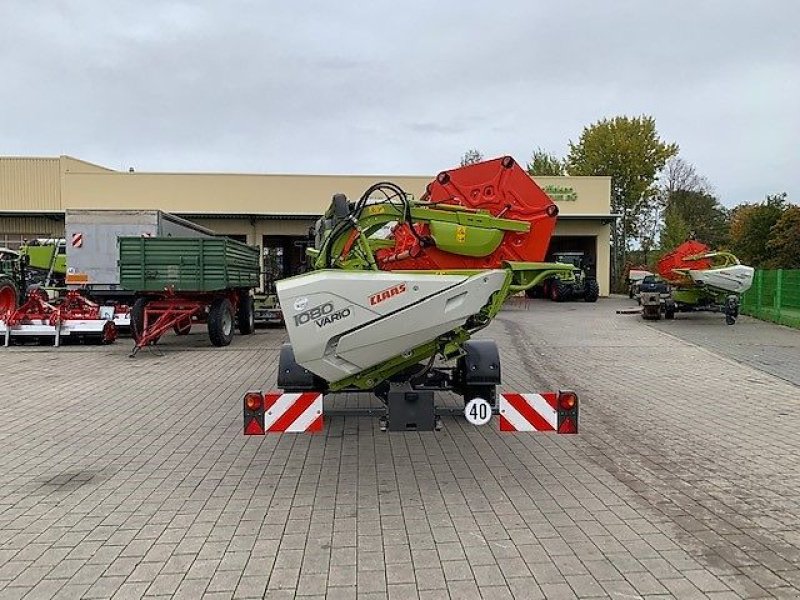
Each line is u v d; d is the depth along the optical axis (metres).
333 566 4.42
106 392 10.70
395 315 5.36
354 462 6.85
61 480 6.31
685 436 7.83
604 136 71.44
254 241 39.00
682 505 5.53
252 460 6.95
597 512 5.38
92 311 17.62
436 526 5.10
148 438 7.86
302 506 5.57
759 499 5.67
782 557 4.52
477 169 6.59
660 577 4.22
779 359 14.22
